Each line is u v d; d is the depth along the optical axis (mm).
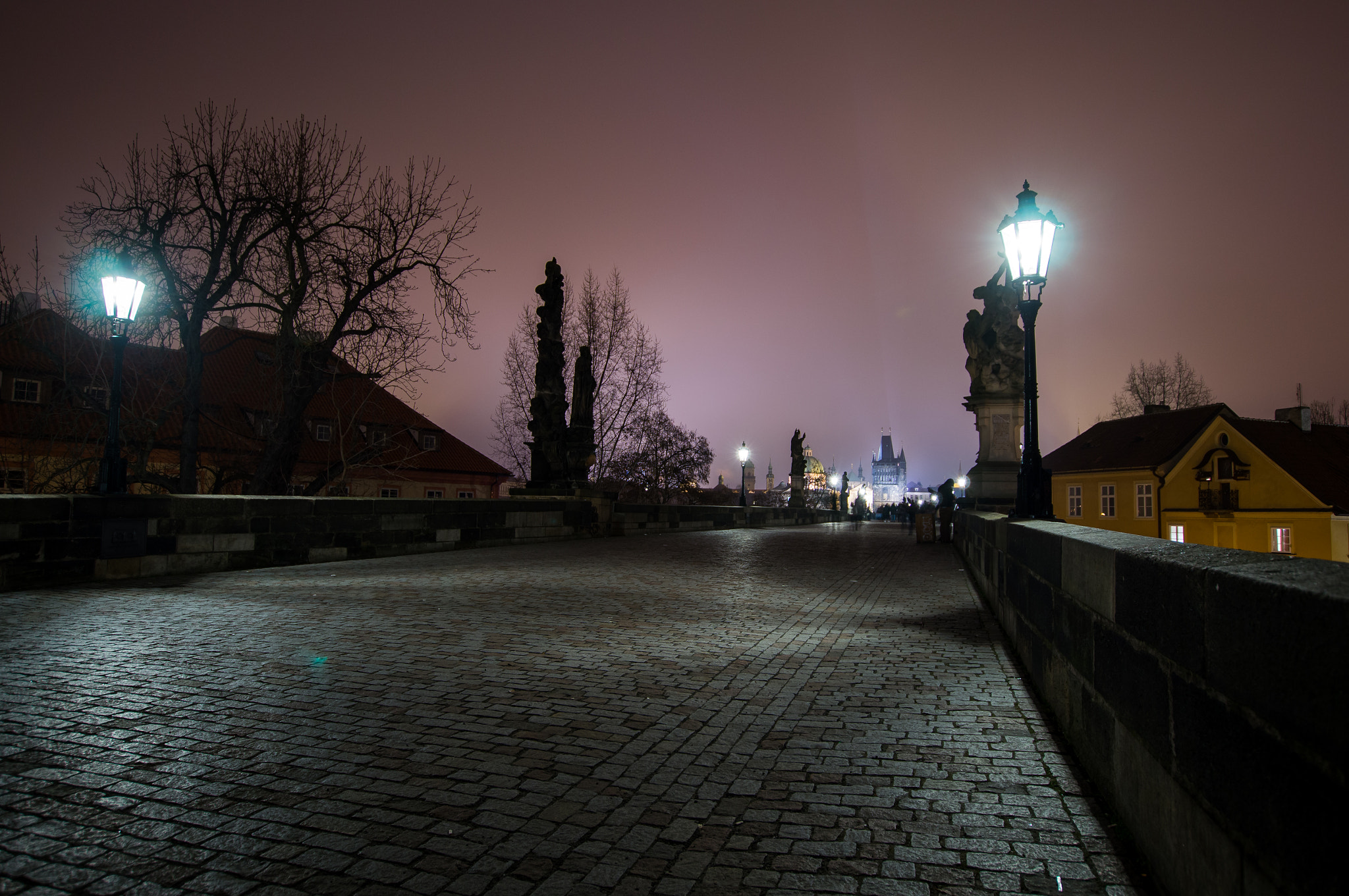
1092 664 3846
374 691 5375
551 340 23031
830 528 36969
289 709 4922
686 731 4676
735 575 13258
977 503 21234
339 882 2855
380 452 25469
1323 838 1615
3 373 30219
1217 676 2213
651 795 3723
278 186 21875
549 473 22984
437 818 3412
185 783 3738
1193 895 2410
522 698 5270
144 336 21688
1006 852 3137
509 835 3268
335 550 14633
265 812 3439
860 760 4199
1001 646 7230
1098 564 3697
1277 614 1851
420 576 12141
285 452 22688
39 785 3674
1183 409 46719
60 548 10461
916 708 5195
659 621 8461
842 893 2822
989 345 21562
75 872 2893
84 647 6520
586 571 13445
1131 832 3172
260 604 8914
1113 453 47656
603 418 44656
